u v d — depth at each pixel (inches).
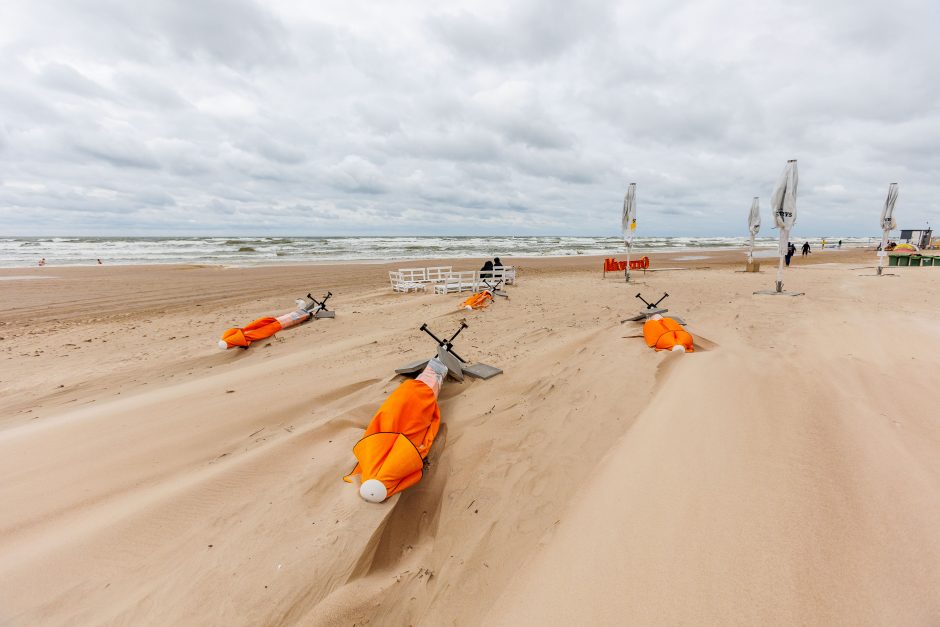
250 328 332.5
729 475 101.1
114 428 186.2
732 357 191.0
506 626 79.5
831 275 689.0
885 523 79.7
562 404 182.5
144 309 489.4
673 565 79.1
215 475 148.4
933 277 585.6
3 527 124.6
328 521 123.2
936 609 62.4
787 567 73.7
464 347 303.4
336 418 189.8
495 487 135.0
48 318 445.7
